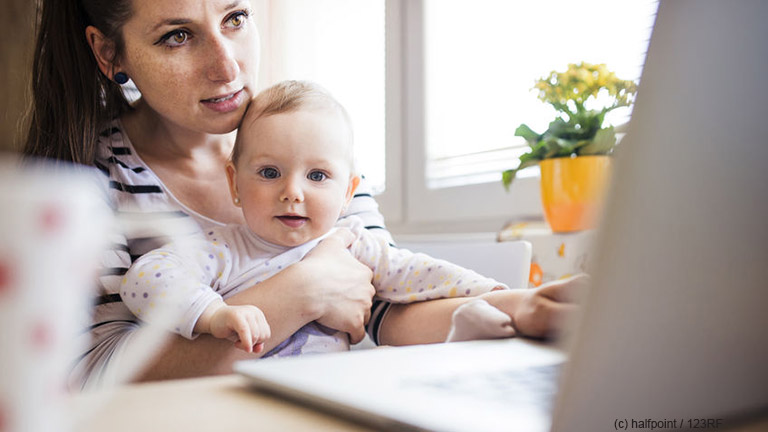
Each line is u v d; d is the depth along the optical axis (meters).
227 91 0.89
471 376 0.35
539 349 0.46
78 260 0.20
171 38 0.85
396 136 1.91
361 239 1.01
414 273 0.94
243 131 0.97
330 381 0.34
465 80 1.77
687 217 0.23
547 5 1.56
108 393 0.28
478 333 0.60
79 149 0.92
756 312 0.25
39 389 0.20
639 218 0.23
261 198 0.94
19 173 0.20
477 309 0.62
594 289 0.23
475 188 1.70
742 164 0.24
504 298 0.70
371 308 0.98
